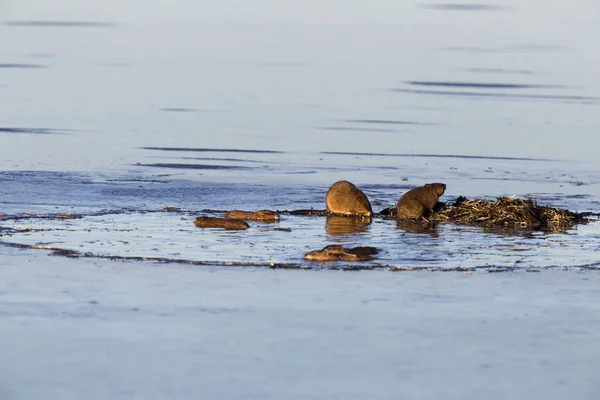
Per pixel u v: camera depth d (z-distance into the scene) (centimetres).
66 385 4634
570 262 7006
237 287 6175
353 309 5772
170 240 7456
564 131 14112
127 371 4800
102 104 15400
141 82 17725
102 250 7050
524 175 11144
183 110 15025
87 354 5012
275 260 6875
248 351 5075
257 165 11312
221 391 4584
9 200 8994
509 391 4647
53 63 19925
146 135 13012
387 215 8844
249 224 8250
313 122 14325
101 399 4488
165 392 4566
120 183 10038
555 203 9588
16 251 6975
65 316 5559
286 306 5803
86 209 8706
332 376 4778
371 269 6706
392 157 12019
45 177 10181
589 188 10475
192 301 5866
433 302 5938
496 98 16938
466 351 5138
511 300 6019
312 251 6956
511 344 5256
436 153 12350
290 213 8825
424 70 19912
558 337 5369
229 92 16825
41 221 8069
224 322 5503
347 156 12006
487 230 8219
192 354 5025
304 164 11450
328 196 8781
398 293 6116
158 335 5281
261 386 4647
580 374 4853
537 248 7481
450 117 15062
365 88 17650
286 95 16675
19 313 5600
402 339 5294
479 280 6456
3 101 15362
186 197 9450
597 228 8394
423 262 6931
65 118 14100
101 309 5691
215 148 12269
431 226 8356
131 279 6309
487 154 12362
